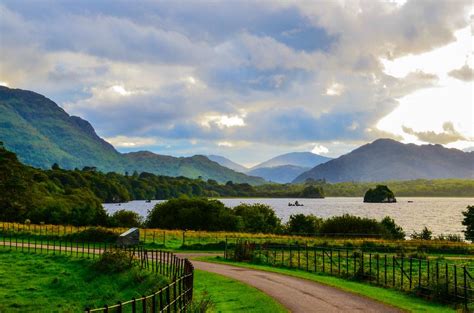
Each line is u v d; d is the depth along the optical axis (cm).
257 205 11175
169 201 10694
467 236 8212
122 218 10044
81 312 3006
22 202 11131
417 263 4975
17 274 4503
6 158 11581
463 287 2970
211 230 10075
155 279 3722
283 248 6169
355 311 2639
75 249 6166
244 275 4172
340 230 8794
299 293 3238
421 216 19838
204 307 2462
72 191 16350
